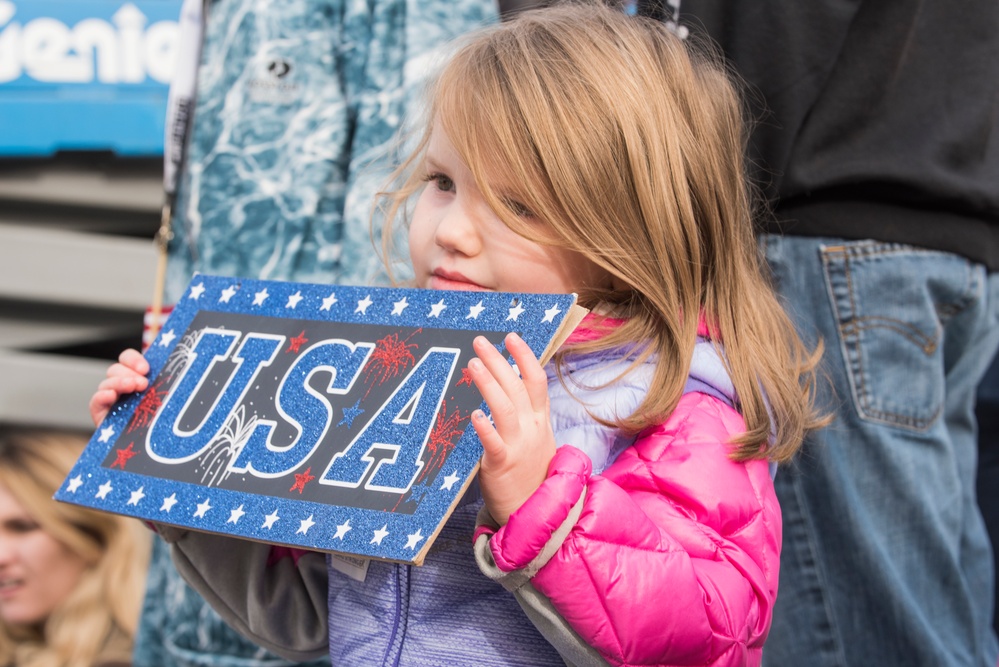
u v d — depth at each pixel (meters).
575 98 1.19
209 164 1.93
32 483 2.38
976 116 1.67
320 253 1.88
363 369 1.13
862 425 1.68
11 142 2.65
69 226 2.80
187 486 1.12
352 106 1.91
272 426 1.13
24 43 2.63
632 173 1.19
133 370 1.23
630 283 1.18
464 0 1.88
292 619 1.35
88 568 2.39
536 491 1.01
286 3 1.92
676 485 1.11
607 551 1.01
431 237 1.22
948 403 1.85
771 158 1.69
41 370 2.72
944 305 1.73
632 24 1.32
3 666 2.36
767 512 1.14
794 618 1.68
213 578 1.31
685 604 1.02
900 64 1.66
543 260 1.18
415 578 1.17
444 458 1.03
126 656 2.35
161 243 1.98
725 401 1.21
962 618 1.69
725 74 1.54
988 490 2.34
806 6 1.66
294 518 1.05
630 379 1.18
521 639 1.15
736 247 1.31
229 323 1.24
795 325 1.70
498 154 1.17
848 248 1.68
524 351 1.02
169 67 2.65
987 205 1.68
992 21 1.67
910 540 1.68
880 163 1.65
